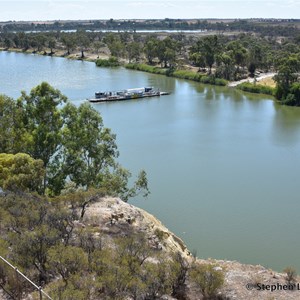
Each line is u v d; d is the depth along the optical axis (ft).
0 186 105.81
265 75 474.08
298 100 342.23
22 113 128.16
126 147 222.89
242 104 345.92
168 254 77.10
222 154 211.82
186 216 140.36
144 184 135.85
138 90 384.27
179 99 367.66
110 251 68.85
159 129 263.70
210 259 97.91
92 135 129.08
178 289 65.05
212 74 467.93
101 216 92.32
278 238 125.59
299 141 237.25
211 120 289.53
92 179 126.41
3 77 457.27
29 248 63.93
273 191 163.02
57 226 75.41
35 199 91.40
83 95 374.02
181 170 186.60
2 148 125.29
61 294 51.31
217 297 64.18
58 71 516.73
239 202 151.84
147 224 97.45
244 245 120.98
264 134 252.83
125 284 58.54
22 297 55.36
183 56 608.60
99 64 569.23
